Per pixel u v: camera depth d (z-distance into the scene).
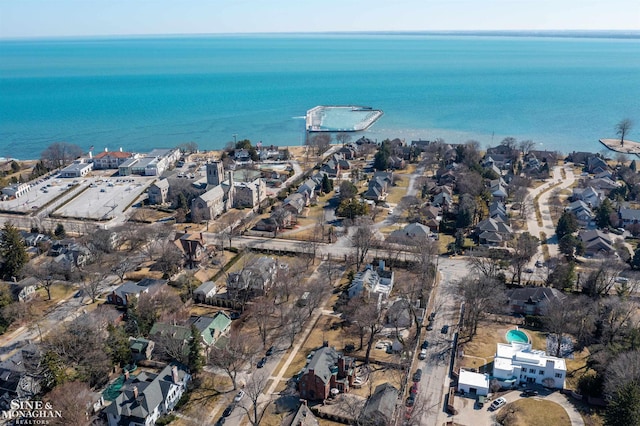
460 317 132.25
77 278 150.75
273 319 131.38
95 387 104.38
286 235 188.88
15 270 147.38
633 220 193.38
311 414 92.62
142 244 179.00
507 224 193.75
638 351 98.81
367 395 102.69
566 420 94.56
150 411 93.00
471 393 103.38
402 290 141.00
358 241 158.25
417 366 112.44
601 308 123.06
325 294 142.62
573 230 181.00
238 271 146.75
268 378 108.25
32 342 120.12
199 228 195.75
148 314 123.69
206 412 98.31
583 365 111.69
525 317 130.00
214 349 113.00
